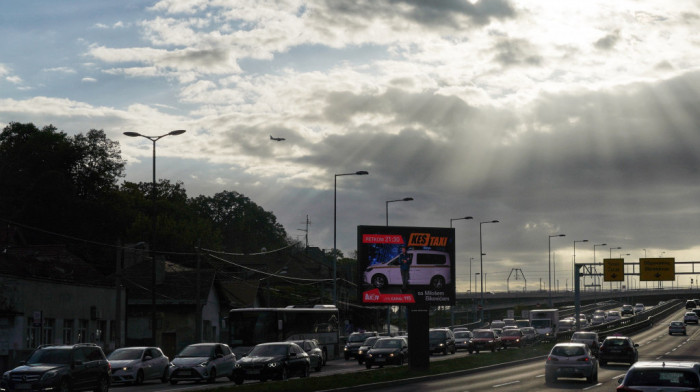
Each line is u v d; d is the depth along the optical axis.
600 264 79.94
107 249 94.12
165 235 103.88
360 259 43.72
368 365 48.47
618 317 129.75
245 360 37.22
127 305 65.44
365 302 43.34
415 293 43.72
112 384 37.84
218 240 116.25
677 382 16.36
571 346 34.84
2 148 94.81
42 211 88.06
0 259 50.91
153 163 47.44
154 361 39.50
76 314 54.03
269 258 124.38
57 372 28.45
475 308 162.50
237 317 50.75
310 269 124.25
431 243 44.66
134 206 109.94
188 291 66.94
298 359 39.00
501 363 49.19
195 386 36.78
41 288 49.41
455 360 48.81
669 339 88.19
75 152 95.75
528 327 82.69
